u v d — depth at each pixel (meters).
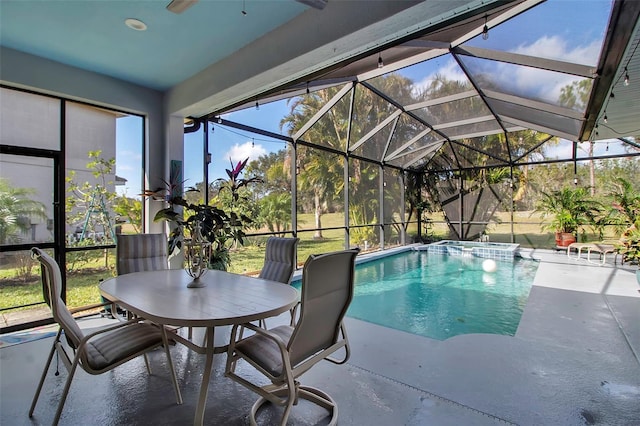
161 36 3.44
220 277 3.02
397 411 2.06
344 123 7.25
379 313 4.55
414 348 3.00
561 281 5.70
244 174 6.03
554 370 2.56
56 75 3.94
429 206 11.77
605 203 8.60
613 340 3.13
